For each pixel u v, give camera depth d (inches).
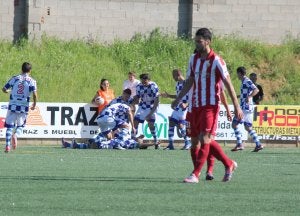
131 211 991.0
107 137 2324.1
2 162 1691.7
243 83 2320.4
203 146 1302.9
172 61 3336.6
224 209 1026.1
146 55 3358.8
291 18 3560.5
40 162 1707.7
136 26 3444.9
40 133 2571.4
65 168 1560.0
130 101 2475.4
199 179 1370.6
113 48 3366.1
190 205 1051.9
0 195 1115.3
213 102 1298.0
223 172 1528.1
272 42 3550.7
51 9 3351.4
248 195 1163.9
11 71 3100.4
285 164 1776.6
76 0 3378.4
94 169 1549.0
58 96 3041.3
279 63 3440.0
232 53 3417.8
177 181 1325.0
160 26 3467.0
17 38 3336.6
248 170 1589.6
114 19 3420.3
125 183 1280.8
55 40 3336.6
